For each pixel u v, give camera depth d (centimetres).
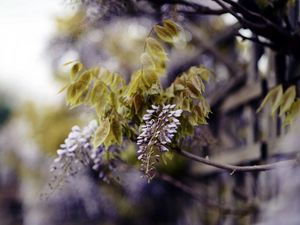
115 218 472
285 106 181
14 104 1568
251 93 285
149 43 166
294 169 133
